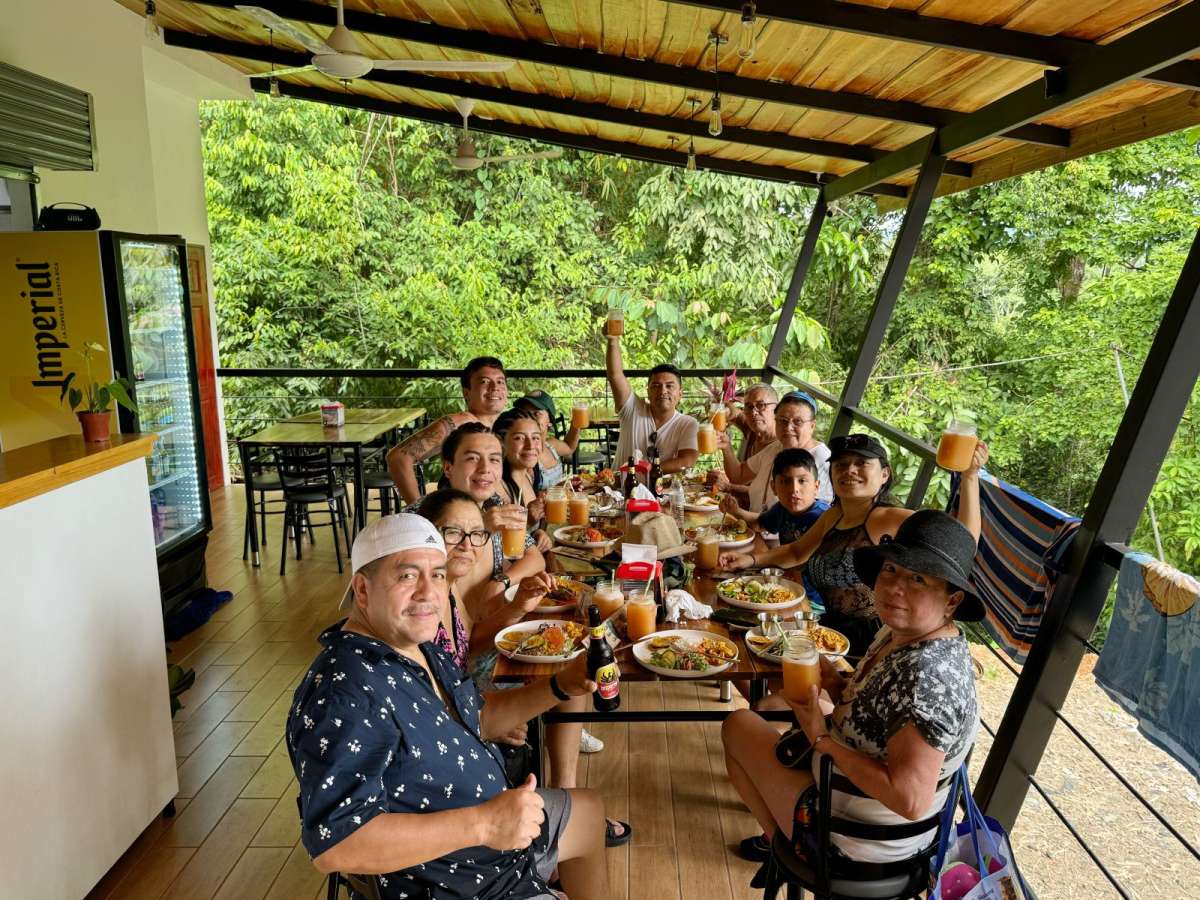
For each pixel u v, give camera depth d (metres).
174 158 7.30
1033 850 4.19
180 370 4.65
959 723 1.67
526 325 12.48
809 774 1.98
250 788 2.93
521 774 2.39
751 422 4.24
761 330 11.29
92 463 2.29
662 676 2.16
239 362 12.07
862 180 5.04
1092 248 8.80
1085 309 8.37
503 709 2.05
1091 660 6.30
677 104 4.84
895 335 9.84
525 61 4.41
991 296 9.45
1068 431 8.28
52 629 2.16
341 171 11.96
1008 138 3.66
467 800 1.56
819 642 2.37
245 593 4.91
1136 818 4.40
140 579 2.57
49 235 3.93
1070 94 2.74
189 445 4.70
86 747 2.29
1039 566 2.37
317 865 1.35
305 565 5.44
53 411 4.06
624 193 12.91
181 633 4.26
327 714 1.40
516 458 3.45
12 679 2.01
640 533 2.77
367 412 6.50
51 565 2.16
